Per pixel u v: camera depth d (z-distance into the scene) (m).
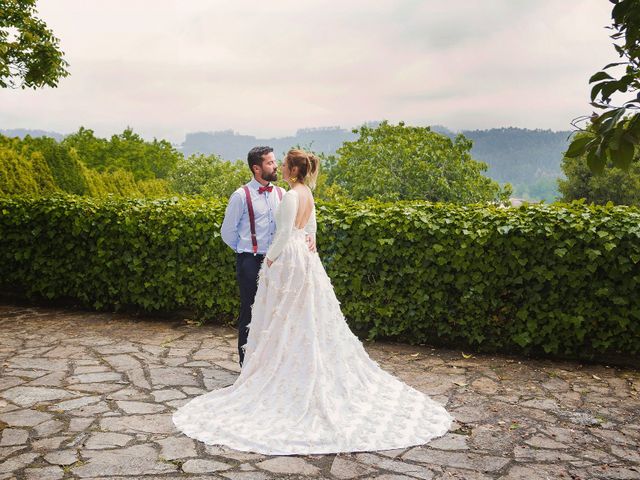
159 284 7.27
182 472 3.31
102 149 44.44
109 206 7.56
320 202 6.92
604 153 1.59
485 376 5.34
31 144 17.42
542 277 5.82
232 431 3.80
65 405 4.35
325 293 4.43
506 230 5.80
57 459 3.44
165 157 47.94
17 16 12.35
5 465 3.35
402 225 6.25
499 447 3.77
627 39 1.65
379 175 23.62
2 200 8.13
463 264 6.02
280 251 4.35
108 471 3.30
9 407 4.29
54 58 12.71
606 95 1.61
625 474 3.42
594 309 5.75
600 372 5.56
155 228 7.18
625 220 5.66
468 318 6.09
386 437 3.82
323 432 3.81
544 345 5.91
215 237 6.90
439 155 23.89
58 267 7.86
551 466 3.51
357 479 3.29
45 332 6.65
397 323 6.45
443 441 3.85
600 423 4.24
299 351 4.21
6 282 8.34
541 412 4.44
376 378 4.63
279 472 3.34
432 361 5.80
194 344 6.21
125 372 5.20
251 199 4.99
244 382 4.29
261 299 4.45
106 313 7.70
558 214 5.85
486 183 24.66
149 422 4.05
